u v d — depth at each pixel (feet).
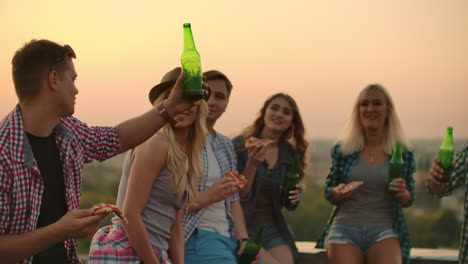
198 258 10.74
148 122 7.93
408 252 13.65
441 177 13.20
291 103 13.91
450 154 13.73
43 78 7.12
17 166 6.80
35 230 6.73
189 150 9.50
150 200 9.12
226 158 12.04
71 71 7.36
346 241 13.51
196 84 8.00
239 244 12.07
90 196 29.14
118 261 8.91
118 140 7.88
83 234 6.86
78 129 7.68
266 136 14.03
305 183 14.43
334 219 14.05
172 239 9.59
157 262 8.88
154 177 8.96
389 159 13.88
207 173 11.24
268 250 13.47
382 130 14.02
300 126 14.17
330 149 14.43
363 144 14.01
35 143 7.20
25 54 7.14
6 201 6.72
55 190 7.35
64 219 6.77
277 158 13.92
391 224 13.70
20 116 7.00
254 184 13.42
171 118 8.08
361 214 13.70
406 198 13.46
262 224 12.41
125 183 9.35
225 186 10.81
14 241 6.63
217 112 12.16
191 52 8.39
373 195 13.75
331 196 14.03
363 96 13.92
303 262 14.37
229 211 11.85
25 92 7.13
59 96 7.23
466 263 11.92
